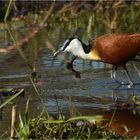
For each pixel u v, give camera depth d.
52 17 21.91
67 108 11.50
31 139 9.24
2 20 21.55
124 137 9.51
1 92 12.70
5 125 10.28
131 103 11.91
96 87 13.24
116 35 13.72
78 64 15.52
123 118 10.87
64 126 9.49
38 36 18.69
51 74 14.34
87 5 23.73
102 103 11.92
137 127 10.28
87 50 14.33
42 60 15.66
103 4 24.08
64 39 18.06
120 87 13.29
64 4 23.05
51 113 11.08
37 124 9.67
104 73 14.51
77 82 13.63
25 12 22.62
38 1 23.22
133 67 15.13
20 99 12.19
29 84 13.41
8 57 16.02
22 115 10.95
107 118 10.86
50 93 12.67
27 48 16.94
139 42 13.54
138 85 13.47
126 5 24.14
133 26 20.23
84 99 12.23
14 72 14.48
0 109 11.44
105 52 13.77
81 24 21.02
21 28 19.89
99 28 20.17
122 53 13.61
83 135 9.30
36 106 11.62
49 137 9.34
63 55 16.31
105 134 9.38
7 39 18.08
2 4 22.27
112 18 22.12
